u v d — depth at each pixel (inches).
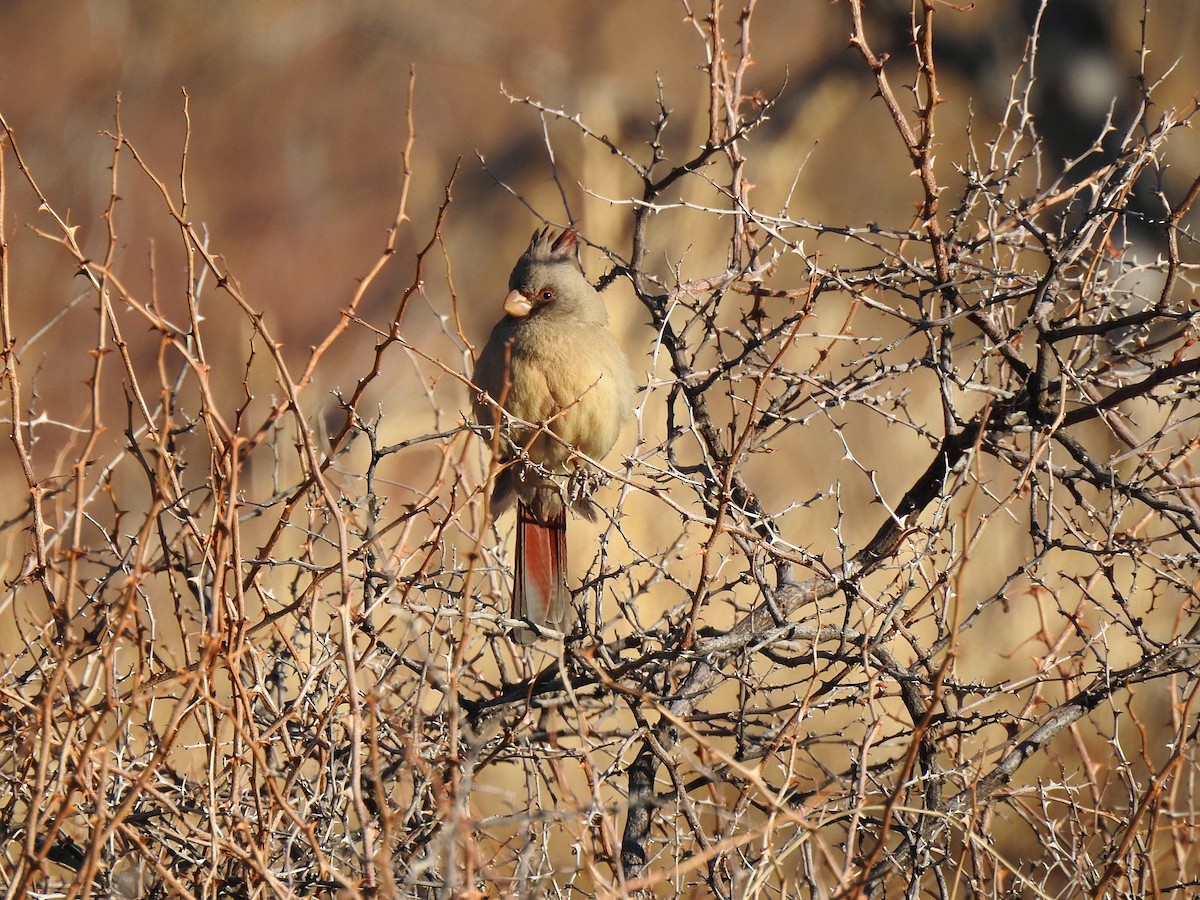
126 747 279.9
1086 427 483.8
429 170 1136.2
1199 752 346.0
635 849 280.7
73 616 290.4
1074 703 295.0
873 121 973.2
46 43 1336.1
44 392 882.8
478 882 248.2
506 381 271.7
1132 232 601.6
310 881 261.1
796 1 1208.8
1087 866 293.3
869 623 280.8
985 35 852.6
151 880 276.8
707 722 349.1
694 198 595.8
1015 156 701.3
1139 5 799.7
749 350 315.0
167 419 256.4
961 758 301.4
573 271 369.1
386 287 1058.7
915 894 269.6
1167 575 319.9
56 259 1042.1
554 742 267.9
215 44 1342.3
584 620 310.3
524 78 1305.4
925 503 319.6
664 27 1333.7
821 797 295.6
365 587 274.5
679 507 273.7
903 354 595.2
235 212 1233.4
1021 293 299.6
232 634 250.1
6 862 279.9
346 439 332.5
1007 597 344.2
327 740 272.8
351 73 1344.7
